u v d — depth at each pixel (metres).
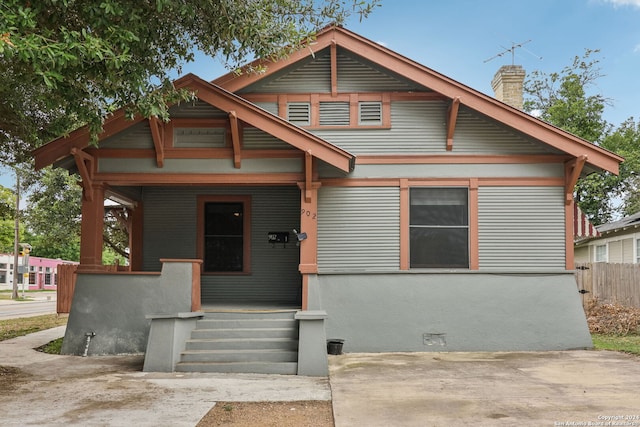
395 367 8.70
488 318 10.48
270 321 9.62
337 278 10.59
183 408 6.08
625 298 14.59
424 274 10.60
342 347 10.20
